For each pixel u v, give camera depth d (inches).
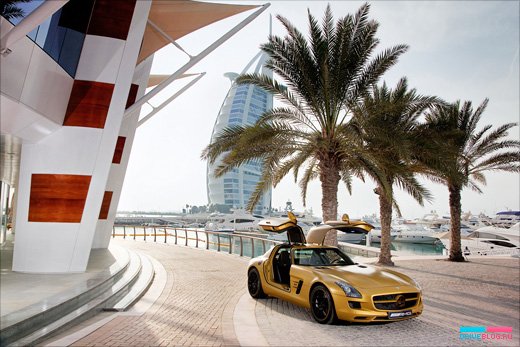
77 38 427.8
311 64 502.0
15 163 570.6
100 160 444.8
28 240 422.9
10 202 1155.9
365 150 504.7
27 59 336.5
